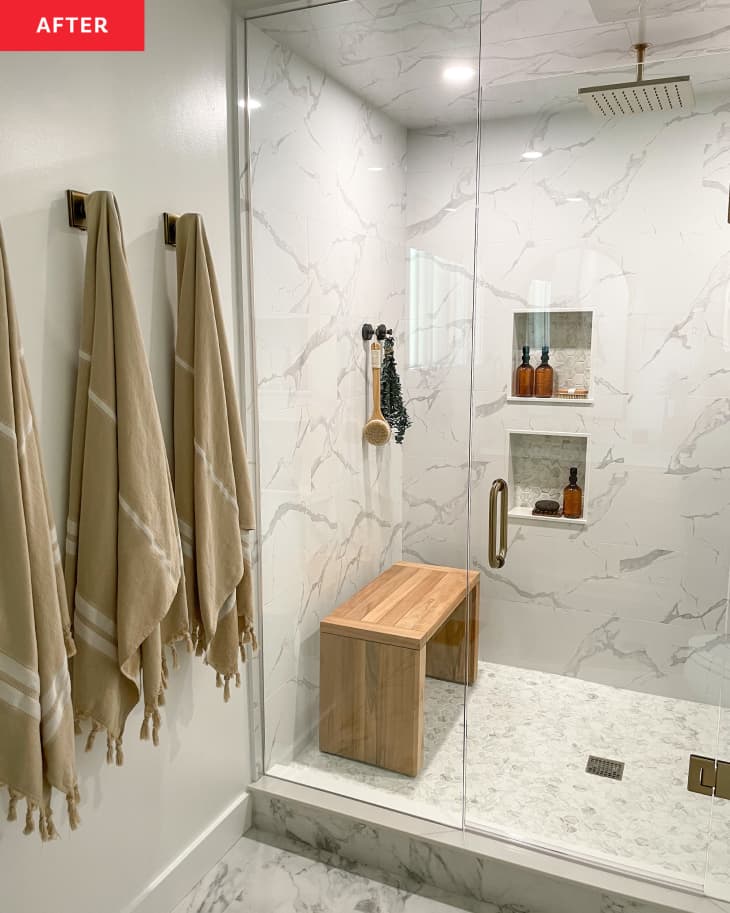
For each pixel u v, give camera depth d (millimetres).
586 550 1767
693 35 2021
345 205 1837
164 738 1720
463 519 1869
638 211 1615
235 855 1954
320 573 2016
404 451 1900
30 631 1160
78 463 1359
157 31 1549
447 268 1798
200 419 1593
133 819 1625
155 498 1399
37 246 1289
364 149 1811
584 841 1763
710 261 1570
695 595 1672
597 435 1724
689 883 1648
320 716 2066
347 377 1903
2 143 1209
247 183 1883
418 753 1968
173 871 1746
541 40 2062
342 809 1941
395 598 1952
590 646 1787
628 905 1633
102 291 1326
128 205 1496
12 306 1142
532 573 1824
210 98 1741
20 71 1233
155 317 1600
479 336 1799
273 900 1781
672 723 1721
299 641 2068
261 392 1997
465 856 1791
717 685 1670
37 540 1185
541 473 1790
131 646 1367
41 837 1240
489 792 1886
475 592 1887
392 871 1895
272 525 2057
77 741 1442
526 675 1857
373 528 1953
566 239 1687
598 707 1793
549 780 1839
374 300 1864
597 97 1605
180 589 1565
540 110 1664
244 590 1792
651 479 1686
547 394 1756
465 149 1738
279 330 1943
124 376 1347
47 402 1333
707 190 1553
